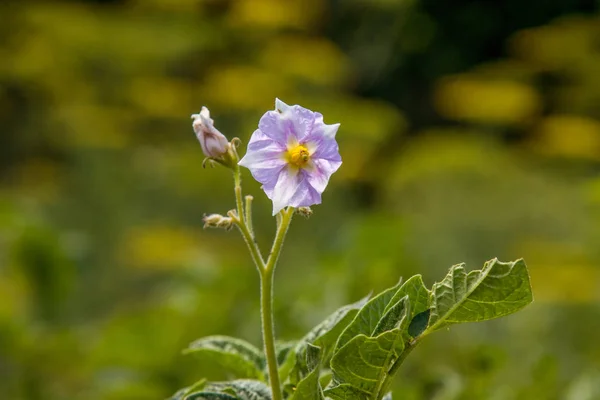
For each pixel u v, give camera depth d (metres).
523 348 9.04
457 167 16.31
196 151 17.92
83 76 19.41
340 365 2.29
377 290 7.08
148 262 13.12
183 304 6.86
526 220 15.18
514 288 2.26
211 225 2.51
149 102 18.78
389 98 21.00
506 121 19.62
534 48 19.92
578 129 18.16
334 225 14.97
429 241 14.12
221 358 2.99
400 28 20.78
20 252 8.68
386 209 16.67
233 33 21.31
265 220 14.12
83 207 16.41
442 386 4.84
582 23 20.03
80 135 17.66
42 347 7.15
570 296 10.32
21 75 18.73
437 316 2.34
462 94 19.38
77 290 11.05
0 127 18.47
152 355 6.18
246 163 2.50
